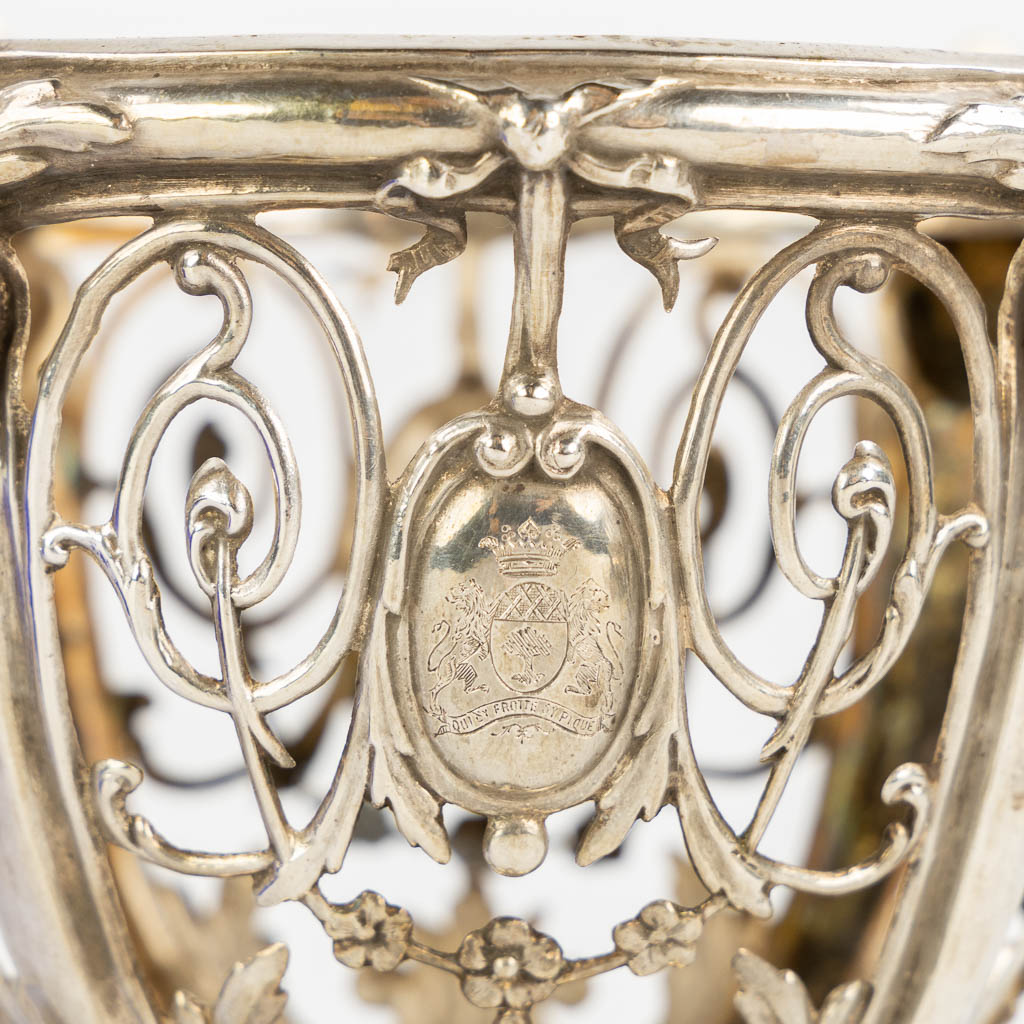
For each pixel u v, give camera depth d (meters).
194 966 1.00
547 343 0.78
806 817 1.18
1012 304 0.85
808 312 0.82
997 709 0.88
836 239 0.80
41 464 0.82
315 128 0.73
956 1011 0.93
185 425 1.43
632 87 0.73
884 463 0.83
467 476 0.79
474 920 1.20
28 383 0.89
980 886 0.91
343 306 0.79
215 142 0.74
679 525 0.81
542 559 0.79
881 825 1.11
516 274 0.77
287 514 0.81
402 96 0.73
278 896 0.86
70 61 0.75
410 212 0.77
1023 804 0.90
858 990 0.94
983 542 0.86
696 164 0.75
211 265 0.78
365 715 0.82
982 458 0.86
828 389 0.82
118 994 0.89
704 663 0.84
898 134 0.75
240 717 0.83
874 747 1.13
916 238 0.81
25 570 0.83
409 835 0.84
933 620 1.08
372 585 0.80
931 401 1.10
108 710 1.22
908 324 1.14
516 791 0.84
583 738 0.82
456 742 0.82
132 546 0.82
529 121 0.71
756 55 0.75
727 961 1.05
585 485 0.80
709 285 1.40
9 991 0.91
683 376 1.50
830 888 0.89
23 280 0.82
